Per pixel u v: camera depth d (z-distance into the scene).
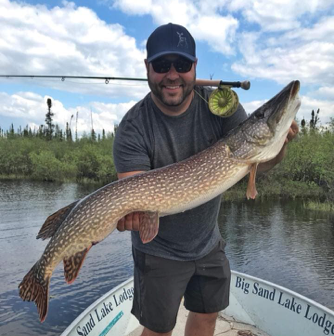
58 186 10.12
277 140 1.15
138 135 1.15
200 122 1.18
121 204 1.07
